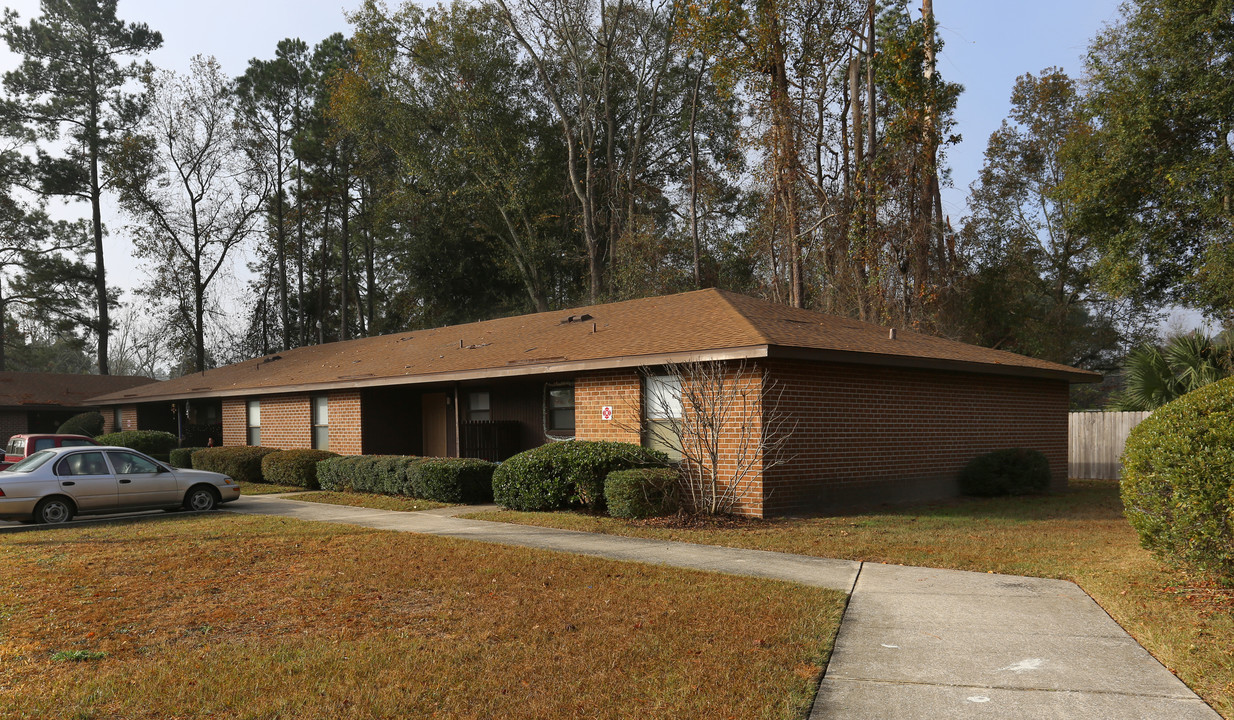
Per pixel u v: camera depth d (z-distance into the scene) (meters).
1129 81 25.36
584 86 40.62
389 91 39.25
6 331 50.34
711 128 42.38
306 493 18.56
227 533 11.87
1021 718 4.64
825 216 29.70
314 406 23.58
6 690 5.18
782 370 13.02
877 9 29.20
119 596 7.79
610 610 7.00
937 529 11.57
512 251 40.94
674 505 12.75
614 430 14.95
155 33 46.88
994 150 40.97
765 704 4.84
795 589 7.71
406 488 16.66
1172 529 7.40
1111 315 40.16
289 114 50.16
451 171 40.38
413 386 21.55
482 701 4.96
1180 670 5.35
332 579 8.40
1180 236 25.94
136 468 14.60
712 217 40.88
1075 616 6.76
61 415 38.00
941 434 16.38
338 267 55.19
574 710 4.80
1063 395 20.17
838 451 14.02
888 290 27.66
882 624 6.58
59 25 45.00
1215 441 6.91
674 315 16.39
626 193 40.94
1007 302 33.31
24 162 45.19
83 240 49.62
